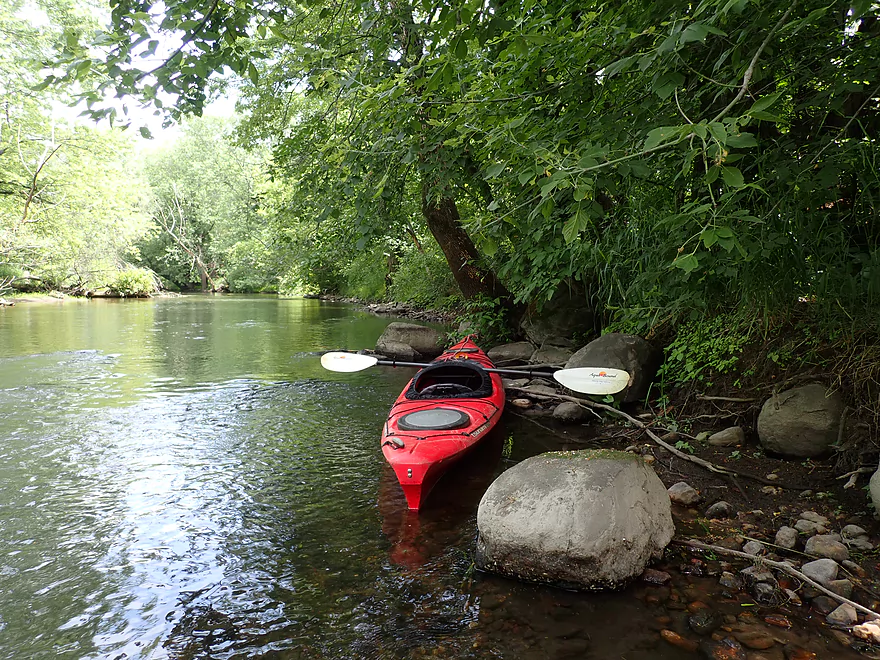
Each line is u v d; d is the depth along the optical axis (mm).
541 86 4254
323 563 3646
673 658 2631
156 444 6098
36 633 2963
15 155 21844
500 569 3410
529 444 6008
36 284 30516
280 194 13547
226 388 8922
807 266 4168
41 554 3775
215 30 3947
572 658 2662
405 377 9969
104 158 23547
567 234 2340
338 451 5898
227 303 31297
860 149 3469
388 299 26516
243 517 4336
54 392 8492
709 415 5699
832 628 2789
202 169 43625
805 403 4629
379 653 2766
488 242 3176
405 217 10555
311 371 10406
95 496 4719
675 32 2445
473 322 11266
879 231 4066
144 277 34844
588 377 5379
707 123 2180
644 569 3326
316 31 7961
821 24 3283
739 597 3092
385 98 4570
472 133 4496
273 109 10820
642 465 3686
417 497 4387
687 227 4254
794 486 4277
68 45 3447
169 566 3629
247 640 2891
